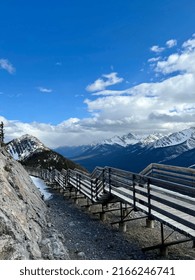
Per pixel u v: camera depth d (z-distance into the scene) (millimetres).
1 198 13852
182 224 12312
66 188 39438
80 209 28078
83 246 15852
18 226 12586
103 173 22734
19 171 26938
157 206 15727
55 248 13352
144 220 22203
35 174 81750
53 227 18391
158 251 14859
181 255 14219
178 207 12578
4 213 12570
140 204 17156
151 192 19219
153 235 18094
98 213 23531
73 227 20516
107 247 15750
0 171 17938
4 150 28156
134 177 17125
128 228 19891
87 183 28344
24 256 10375
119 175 19750
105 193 22094
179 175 16641
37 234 14367
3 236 10906
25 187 22891
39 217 18375
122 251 15055
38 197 26750
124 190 21109
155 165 19688
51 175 59125
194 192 11547
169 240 17000
